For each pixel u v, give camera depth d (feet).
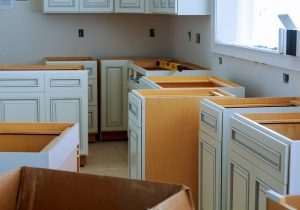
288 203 4.87
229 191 8.83
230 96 10.91
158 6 17.58
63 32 20.74
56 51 20.77
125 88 19.57
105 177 4.82
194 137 11.04
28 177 5.12
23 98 15.78
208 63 16.20
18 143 7.77
